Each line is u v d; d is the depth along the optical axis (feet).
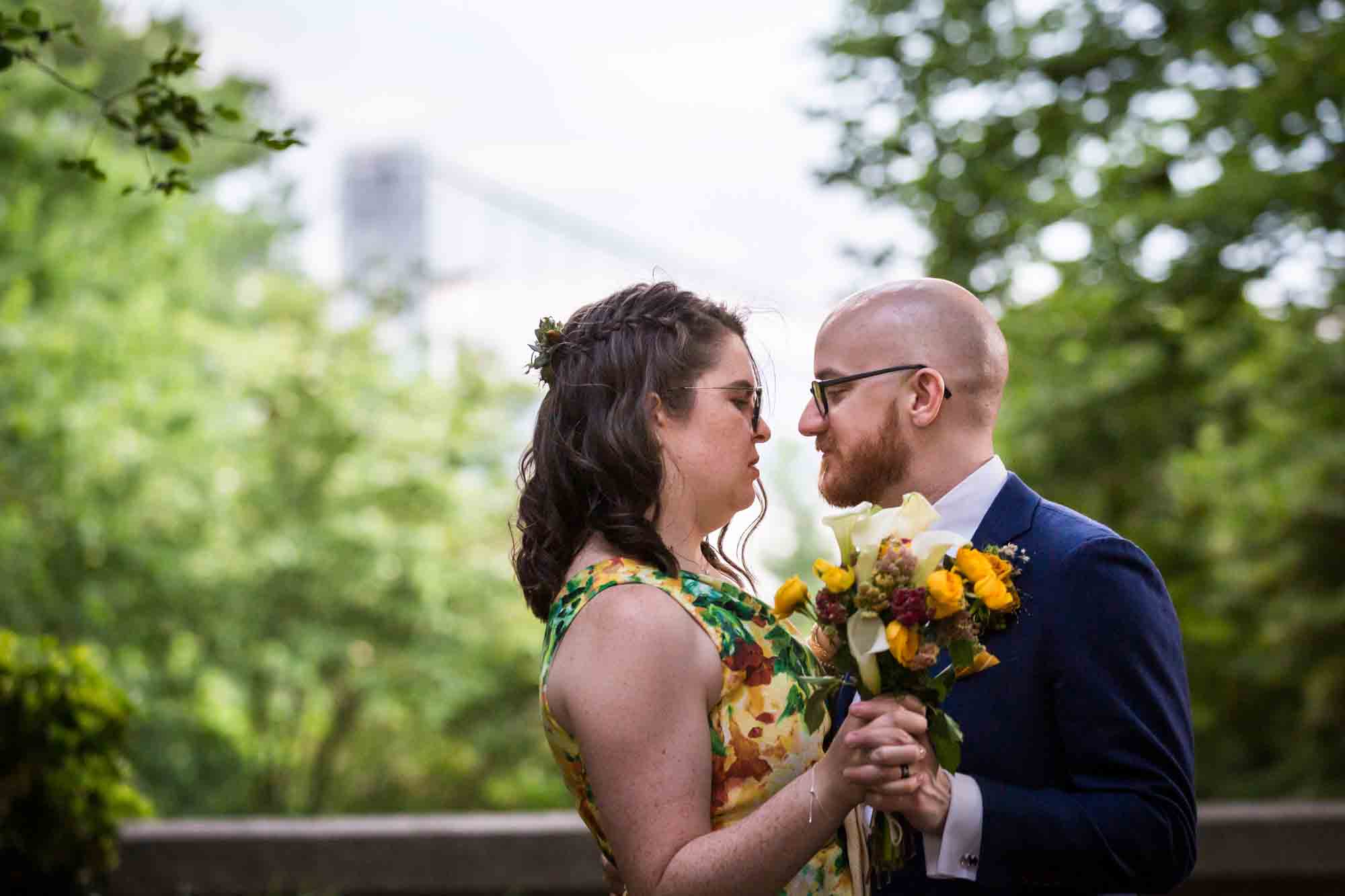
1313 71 23.26
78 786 12.03
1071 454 29.84
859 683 5.87
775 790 6.17
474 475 49.93
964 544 5.90
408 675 44.06
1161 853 6.26
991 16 27.94
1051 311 28.71
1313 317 26.55
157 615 35.65
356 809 43.96
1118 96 26.58
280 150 9.24
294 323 49.29
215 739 39.47
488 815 14.69
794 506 76.64
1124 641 6.49
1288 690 29.84
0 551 31.14
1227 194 24.99
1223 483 27.53
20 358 32.60
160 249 40.22
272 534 42.14
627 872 5.90
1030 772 6.63
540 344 6.76
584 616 6.11
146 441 34.58
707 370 6.47
